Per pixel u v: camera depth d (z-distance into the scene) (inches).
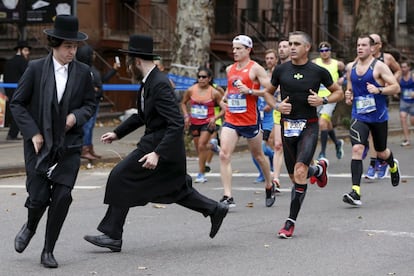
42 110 597.6
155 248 681.0
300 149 736.3
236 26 2306.8
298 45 738.8
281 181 1080.8
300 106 741.9
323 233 740.0
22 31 1632.6
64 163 604.1
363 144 893.2
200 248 681.6
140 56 646.5
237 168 1238.9
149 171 647.8
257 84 859.4
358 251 667.4
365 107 907.4
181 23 1529.3
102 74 2021.4
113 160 1279.5
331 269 608.7
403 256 649.6
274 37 2335.1
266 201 888.3
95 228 767.7
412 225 775.7
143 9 2160.4
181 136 649.0
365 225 775.7
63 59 601.3
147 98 647.1
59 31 596.7
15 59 1460.4
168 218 816.9
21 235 625.9
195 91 1063.6
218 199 938.1
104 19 2076.8
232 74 863.7
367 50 911.0
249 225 781.3
